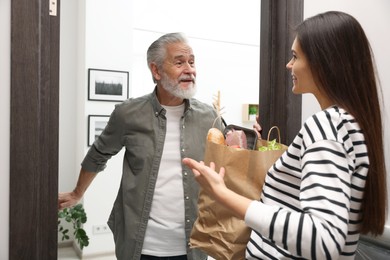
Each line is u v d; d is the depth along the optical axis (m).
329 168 0.64
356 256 1.24
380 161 0.72
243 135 1.09
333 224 0.59
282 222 0.63
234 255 0.99
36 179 1.08
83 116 3.76
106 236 3.79
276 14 1.48
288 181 0.79
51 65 1.12
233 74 5.45
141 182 1.51
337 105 0.74
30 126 1.07
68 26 4.07
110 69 3.79
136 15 4.35
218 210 1.01
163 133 1.54
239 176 0.96
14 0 1.04
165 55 1.51
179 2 4.61
